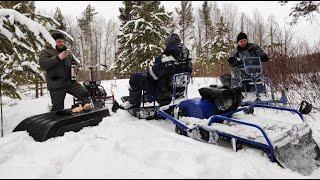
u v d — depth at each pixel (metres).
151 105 6.60
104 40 52.41
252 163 3.38
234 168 3.06
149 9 13.09
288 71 8.11
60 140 4.34
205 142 4.27
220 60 16.83
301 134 3.92
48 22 7.48
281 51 8.83
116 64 16.27
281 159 3.56
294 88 7.77
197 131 4.43
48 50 5.84
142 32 12.85
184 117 4.88
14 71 7.08
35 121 4.97
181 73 5.35
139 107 6.04
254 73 6.38
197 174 2.81
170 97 5.54
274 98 6.57
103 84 14.27
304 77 7.84
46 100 10.01
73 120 4.90
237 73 6.71
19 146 4.29
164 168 2.97
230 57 6.83
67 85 5.95
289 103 6.64
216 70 15.12
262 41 16.86
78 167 3.19
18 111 8.48
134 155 3.28
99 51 47.91
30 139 4.67
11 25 6.00
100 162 3.21
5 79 7.09
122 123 4.84
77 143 4.04
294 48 9.26
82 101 6.08
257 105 4.86
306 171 3.58
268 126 4.18
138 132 4.07
